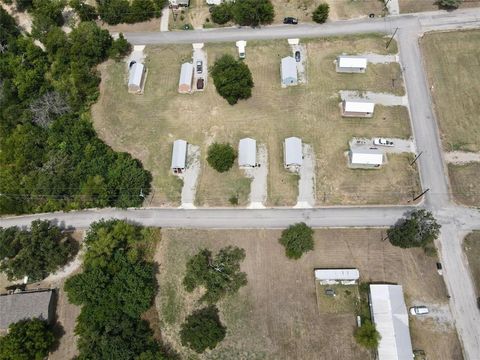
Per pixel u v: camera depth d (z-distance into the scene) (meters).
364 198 93.31
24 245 85.69
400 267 85.56
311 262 87.19
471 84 105.62
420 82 107.06
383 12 119.06
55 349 82.31
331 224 90.75
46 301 83.25
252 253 88.94
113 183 93.94
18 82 109.19
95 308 79.62
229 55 112.25
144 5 122.00
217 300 84.81
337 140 100.56
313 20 118.88
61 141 101.25
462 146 98.00
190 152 101.88
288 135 101.94
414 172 95.62
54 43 114.25
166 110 108.31
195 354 80.69
